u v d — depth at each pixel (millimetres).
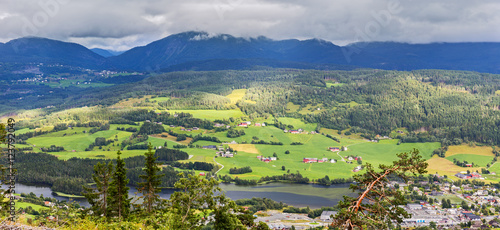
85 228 39000
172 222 43062
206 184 48406
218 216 46625
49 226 36969
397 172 30125
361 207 29266
